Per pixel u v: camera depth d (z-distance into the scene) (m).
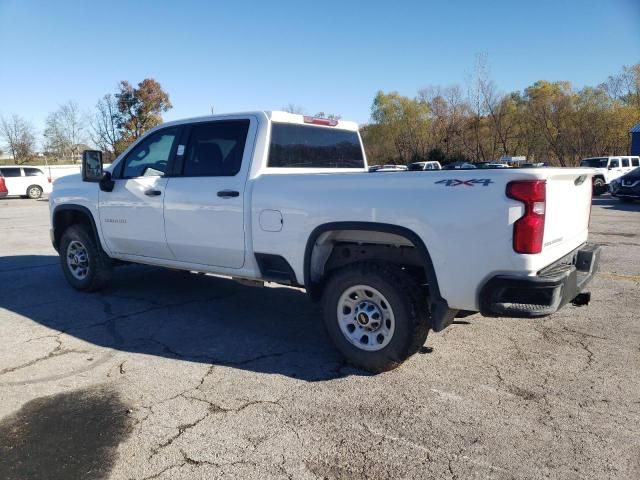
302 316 5.23
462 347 4.29
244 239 4.36
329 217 3.79
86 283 6.03
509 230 3.12
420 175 3.42
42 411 3.26
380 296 3.66
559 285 3.14
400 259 3.87
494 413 3.18
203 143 4.76
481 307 3.29
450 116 49.38
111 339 4.57
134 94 49.03
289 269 4.12
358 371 3.84
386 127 56.81
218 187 4.49
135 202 5.23
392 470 2.62
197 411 3.25
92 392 3.52
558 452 2.75
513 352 4.17
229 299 5.87
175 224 4.87
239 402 3.36
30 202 23.94
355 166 5.73
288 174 4.09
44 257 8.86
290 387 3.58
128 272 7.29
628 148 42.97
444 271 3.36
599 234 11.00
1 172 26.14
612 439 2.87
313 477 2.57
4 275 7.26
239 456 2.76
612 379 3.64
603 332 4.61
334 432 2.98
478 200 3.20
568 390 3.48
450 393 3.46
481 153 46.50
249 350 4.29
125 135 49.72
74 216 6.30
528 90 50.72
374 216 3.58
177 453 2.79
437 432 2.97
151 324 4.98
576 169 3.57
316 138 5.11
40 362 4.05
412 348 3.62
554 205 3.31
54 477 2.59
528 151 46.62
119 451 2.81
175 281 6.74
